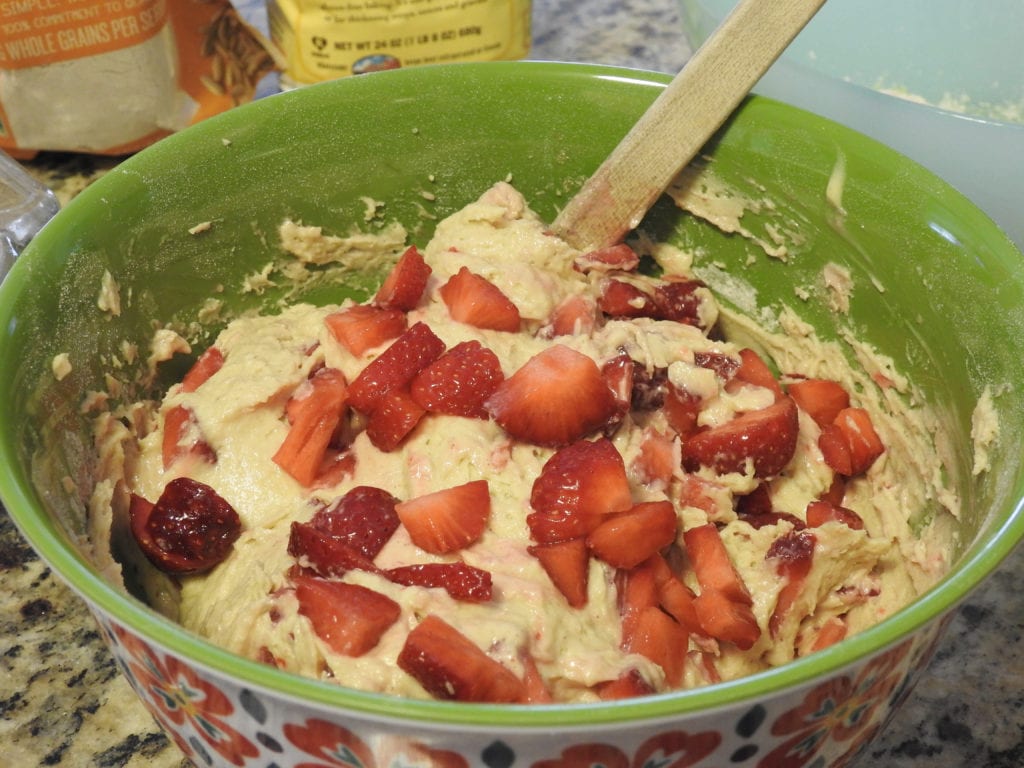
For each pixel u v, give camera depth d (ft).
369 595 0.65
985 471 0.67
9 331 0.66
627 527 0.71
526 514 0.74
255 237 0.86
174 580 0.77
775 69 0.92
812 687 0.48
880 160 0.77
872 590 0.79
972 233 0.72
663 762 0.49
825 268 0.84
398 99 0.85
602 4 1.44
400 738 0.47
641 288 0.88
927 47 1.05
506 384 0.77
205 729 0.55
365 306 0.85
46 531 0.54
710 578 0.75
